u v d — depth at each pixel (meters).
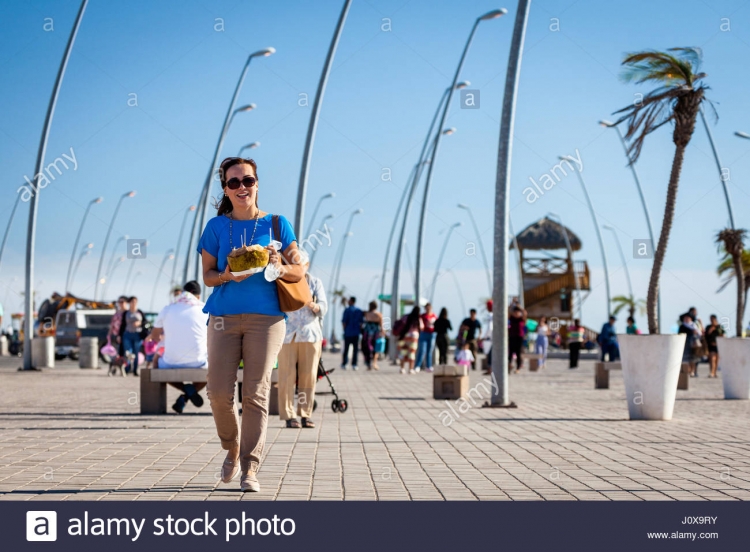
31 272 31.23
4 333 66.38
